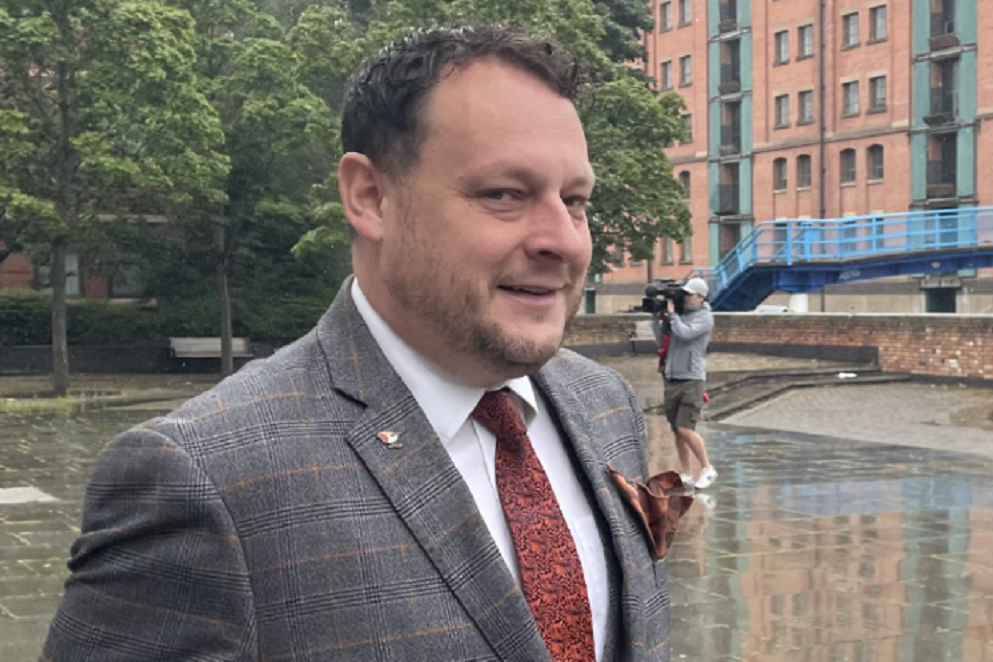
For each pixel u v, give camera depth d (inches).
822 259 1198.3
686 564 308.0
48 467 495.5
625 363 1083.9
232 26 1083.3
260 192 1088.2
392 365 55.9
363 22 1379.2
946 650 229.6
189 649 49.4
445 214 53.7
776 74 1990.7
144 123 867.4
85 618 51.2
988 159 1691.7
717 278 1360.7
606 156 999.6
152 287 1226.0
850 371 941.2
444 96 53.9
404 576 51.0
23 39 806.5
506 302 54.6
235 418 52.0
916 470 495.5
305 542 50.4
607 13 1305.4
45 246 1069.1
